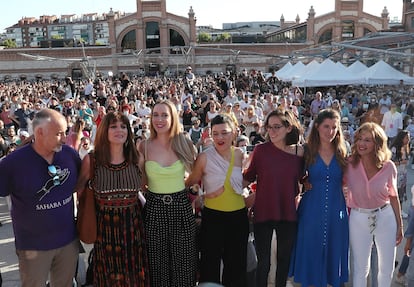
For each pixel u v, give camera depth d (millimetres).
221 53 55406
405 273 4402
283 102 12961
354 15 56281
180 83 28812
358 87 26391
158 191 3410
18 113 13086
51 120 2965
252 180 3816
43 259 3125
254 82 27141
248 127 11500
